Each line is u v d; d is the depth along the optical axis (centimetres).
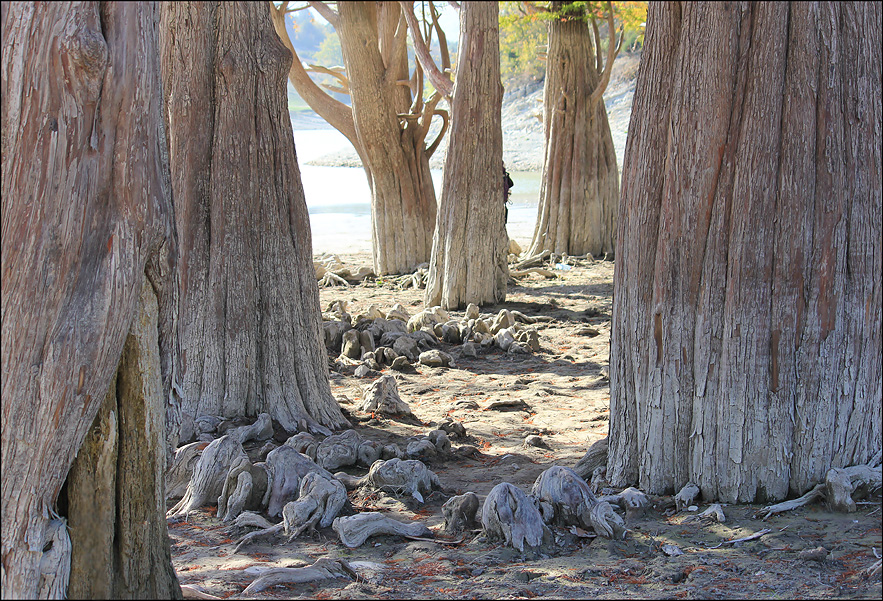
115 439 307
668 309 492
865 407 475
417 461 571
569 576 394
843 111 457
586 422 773
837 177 457
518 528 444
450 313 1337
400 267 1784
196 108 705
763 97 457
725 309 472
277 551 458
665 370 496
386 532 476
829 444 468
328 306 1377
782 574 373
